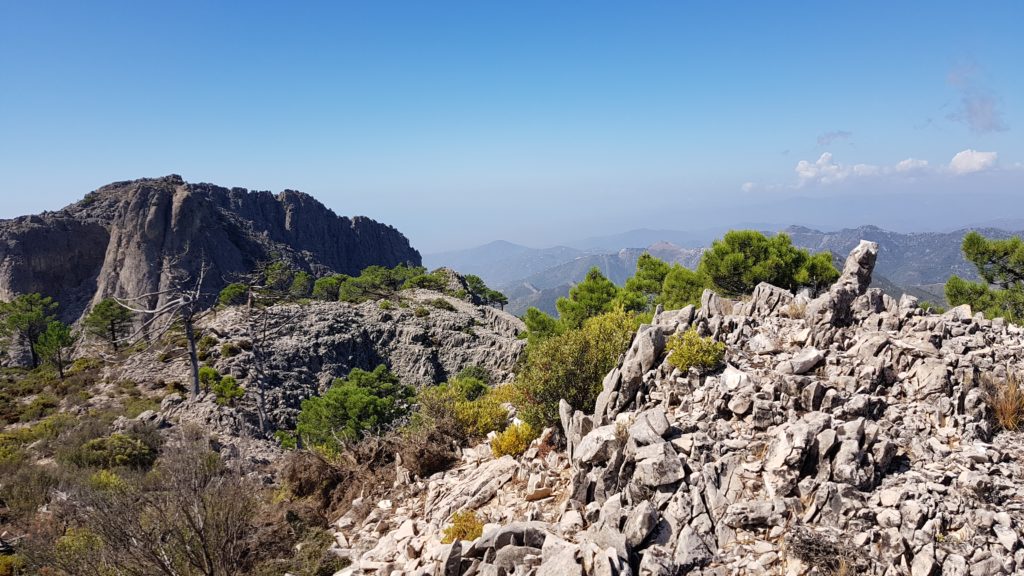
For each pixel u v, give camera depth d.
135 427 37.50
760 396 11.62
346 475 17.67
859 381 11.80
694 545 8.92
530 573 9.15
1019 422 10.70
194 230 185.25
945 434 10.42
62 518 20.16
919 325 13.41
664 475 10.04
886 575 7.95
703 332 14.78
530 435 15.91
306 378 70.81
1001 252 27.64
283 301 104.88
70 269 176.62
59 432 38.88
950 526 8.49
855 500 9.05
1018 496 8.82
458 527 12.06
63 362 73.31
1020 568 7.73
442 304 105.50
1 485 25.67
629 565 8.75
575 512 10.97
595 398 16.48
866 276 17.30
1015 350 12.58
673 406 12.73
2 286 162.12
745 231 33.06
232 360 65.38
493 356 80.50
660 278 41.16
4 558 16.56
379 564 12.20
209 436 41.06
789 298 16.06
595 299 39.66
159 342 73.31
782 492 9.55
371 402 37.75
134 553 12.84
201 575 13.27
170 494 13.64
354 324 86.56
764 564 8.52
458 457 17.34
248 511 14.59
